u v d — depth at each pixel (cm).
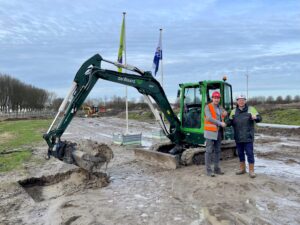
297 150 1248
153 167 946
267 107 3909
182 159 934
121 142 1402
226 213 555
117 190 716
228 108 1009
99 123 3216
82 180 767
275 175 828
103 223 524
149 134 1923
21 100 6331
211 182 739
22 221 545
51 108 7881
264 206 590
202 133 959
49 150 770
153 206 603
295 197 641
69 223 531
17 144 1475
